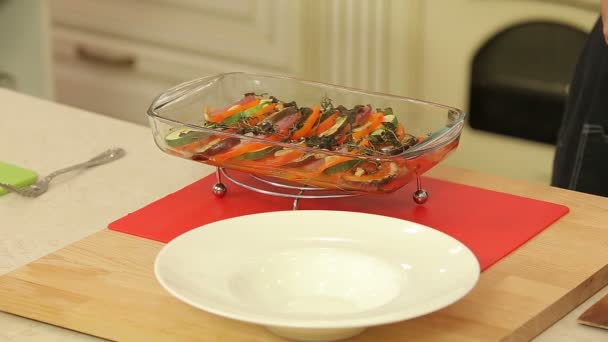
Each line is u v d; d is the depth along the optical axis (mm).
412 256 886
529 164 2273
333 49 2475
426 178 1171
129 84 2863
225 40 2639
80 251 977
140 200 1121
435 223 1048
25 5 2475
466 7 2260
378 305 845
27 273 929
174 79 2773
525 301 875
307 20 2479
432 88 2383
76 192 1143
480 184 1156
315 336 803
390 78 2428
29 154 1255
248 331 830
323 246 912
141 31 2775
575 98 1581
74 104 2994
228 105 1179
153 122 1072
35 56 2510
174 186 1159
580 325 872
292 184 1132
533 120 2227
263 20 2549
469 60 2299
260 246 906
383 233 922
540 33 2188
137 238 1008
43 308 870
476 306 865
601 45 1515
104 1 2807
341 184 1007
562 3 2141
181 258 859
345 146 1030
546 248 992
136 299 881
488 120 2303
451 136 1025
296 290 875
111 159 1234
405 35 2357
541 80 2193
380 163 983
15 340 849
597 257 971
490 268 946
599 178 1543
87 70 2924
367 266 887
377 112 1109
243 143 1021
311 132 1079
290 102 1140
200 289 817
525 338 843
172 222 1045
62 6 2883
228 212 1072
